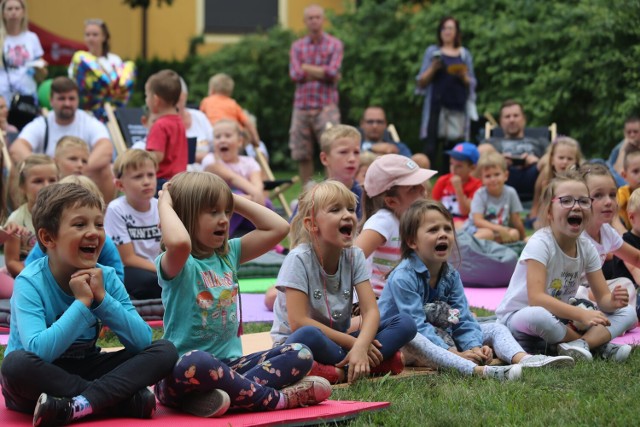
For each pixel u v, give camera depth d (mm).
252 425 4102
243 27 25219
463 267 9000
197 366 4270
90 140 10688
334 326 5234
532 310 5734
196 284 4680
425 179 6285
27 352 4160
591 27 17094
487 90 19500
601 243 6820
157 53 24609
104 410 4355
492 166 10172
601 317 5652
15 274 7324
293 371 4551
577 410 4391
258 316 7383
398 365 5277
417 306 5617
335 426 4258
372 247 6266
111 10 24188
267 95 23172
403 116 21938
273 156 23109
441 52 15672
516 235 10141
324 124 16062
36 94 12914
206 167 10586
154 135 9531
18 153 10273
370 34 22219
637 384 4891
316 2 25016
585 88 17516
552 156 10469
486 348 5617
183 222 4703
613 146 17625
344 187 5180
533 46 18547
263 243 4988
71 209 4305
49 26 23922
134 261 7422
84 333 4410
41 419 4043
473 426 4199
